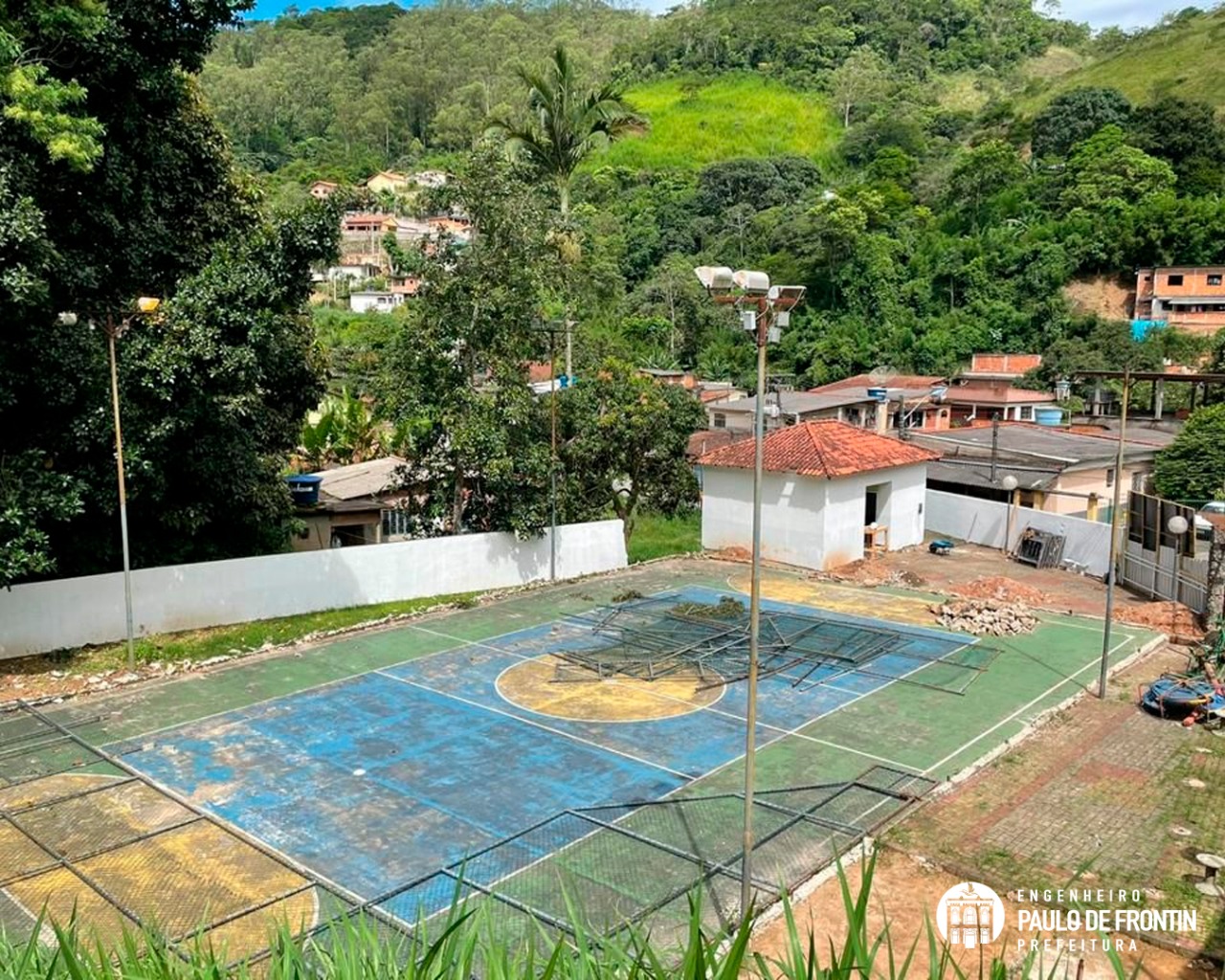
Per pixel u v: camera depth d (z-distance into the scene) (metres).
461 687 16.94
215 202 22.02
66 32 16.09
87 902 9.92
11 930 9.34
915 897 10.06
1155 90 100.38
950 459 33.66
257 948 8.88
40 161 15.88
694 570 26.67
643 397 29.95
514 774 13.26
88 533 20.05
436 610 22.34
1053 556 27.14
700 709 15.81
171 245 20.22
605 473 29.75
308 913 9.68
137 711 15.83
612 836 11.31
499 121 38.03
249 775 13.27
